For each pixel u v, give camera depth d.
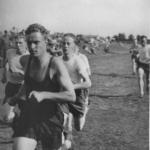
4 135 4.72
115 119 5.80
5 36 10.17
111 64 16.56
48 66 2.65
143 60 8.01
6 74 5.02
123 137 4.83
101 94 8.57
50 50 5.07
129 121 5.62
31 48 2.61
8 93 5.03
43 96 2.59
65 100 2.62
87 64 5.06
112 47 22.89
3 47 9.97
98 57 19.31
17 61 4.85
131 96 8.08
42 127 2.66
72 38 4.13
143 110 6.37
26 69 2.75
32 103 2.70
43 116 2.67
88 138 4.79
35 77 2.69
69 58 4.15
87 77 4.09
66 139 3.76
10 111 5.25
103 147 4.50
